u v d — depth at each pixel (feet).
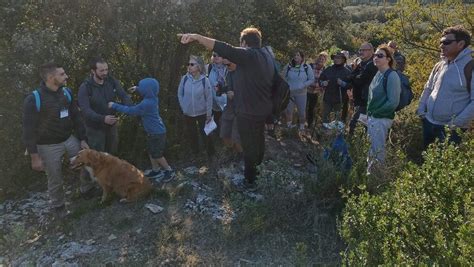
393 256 9.59
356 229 11.44
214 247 14.15
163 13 21.77
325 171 14.90
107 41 21.89
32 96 15.25
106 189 16.97
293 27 38.70
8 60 19.43
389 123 16.35
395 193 11.45
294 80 25.09
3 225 17.34
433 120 15.37
